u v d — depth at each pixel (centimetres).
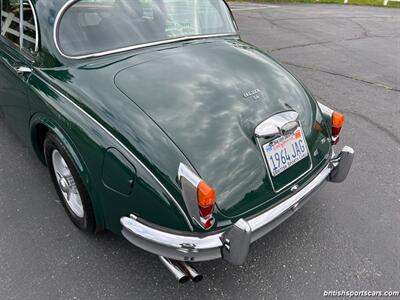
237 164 212
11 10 308
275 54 794
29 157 367
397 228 293
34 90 262
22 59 289
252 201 214
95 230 257
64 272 245
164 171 197
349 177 356
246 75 258
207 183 201
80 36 262
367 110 511
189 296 233
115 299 228
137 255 260
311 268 255
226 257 204
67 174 266
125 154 204
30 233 275
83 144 220
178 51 273
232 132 218
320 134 265
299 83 284
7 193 317
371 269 255
